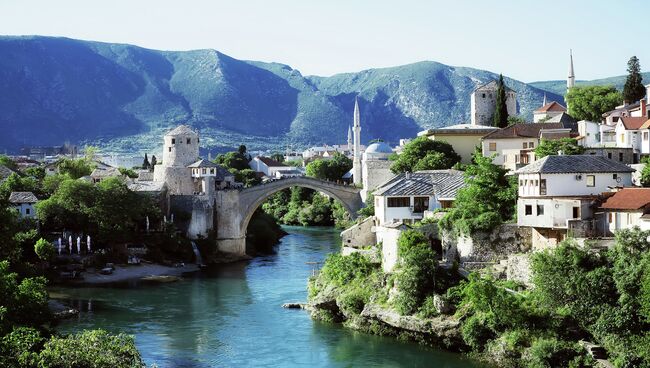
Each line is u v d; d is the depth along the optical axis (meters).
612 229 80.19
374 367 73.56
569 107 169.88
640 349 62.84
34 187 162.88
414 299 80.25
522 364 68.31
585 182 85.31
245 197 166.38
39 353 55.28
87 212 141.50
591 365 64.50
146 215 153.88
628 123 123.69
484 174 95.44
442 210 98.12
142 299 111.00
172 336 88.38
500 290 73.88
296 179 176.50
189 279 130.38
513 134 138.88
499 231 85.69
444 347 76.81
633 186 86.00
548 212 83.06
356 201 184.62
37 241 123.56
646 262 65.56
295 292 114.75
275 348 82.06
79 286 121.38
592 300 68.19
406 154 161.00
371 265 92.56
